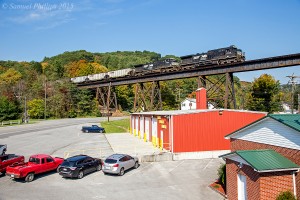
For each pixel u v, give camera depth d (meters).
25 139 39.53
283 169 13.12
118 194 17.25
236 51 44.47
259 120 16.06
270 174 13.37
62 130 50.00
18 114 77.31
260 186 13.22
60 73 130.00
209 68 47.69
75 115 84.31
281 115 16.03
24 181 20.05
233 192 15.68
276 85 64.06
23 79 111.25
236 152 14.88
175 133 27.39
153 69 62.78
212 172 22.16
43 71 142.88
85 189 18.23
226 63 44.47
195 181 19.78
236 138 18.81
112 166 21.14
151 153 27.70
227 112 28.98
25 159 26.33
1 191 17.84
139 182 19.70
